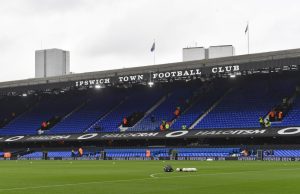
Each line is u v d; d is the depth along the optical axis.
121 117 101.50
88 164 66.50
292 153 77.25
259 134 81.50
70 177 38.50
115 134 95.44
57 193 24.75
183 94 103.44
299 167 52.47
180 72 86.44
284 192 24.95
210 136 85.62
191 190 26.09
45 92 115.31
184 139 93.19
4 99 123.12
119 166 58.75
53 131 103.62
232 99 96.38
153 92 108.19
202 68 84.50
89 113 107.00
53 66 118.06
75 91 115.12
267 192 24.98
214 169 48.44
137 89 110.56
